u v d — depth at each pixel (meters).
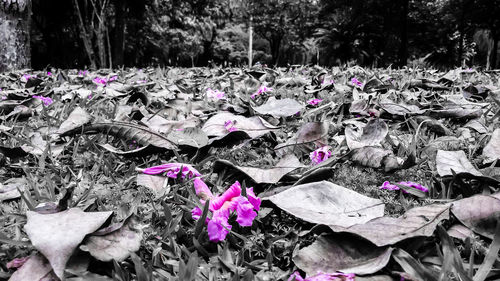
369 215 1.28
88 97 3.45
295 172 1.61
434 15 39.06
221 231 1.17
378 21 39.69
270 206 1.38
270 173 1.50
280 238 1.26
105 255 1.02
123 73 6.20
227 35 45.09
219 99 3.13
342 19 41.44
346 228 1.09
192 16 33.12
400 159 1.75
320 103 3.06
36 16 25.70
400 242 1.09
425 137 2.15
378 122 1.84
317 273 1.01
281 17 43.31
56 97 3.34
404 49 36.09
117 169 1.76
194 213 1.26
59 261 0.94
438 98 3.23
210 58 45.09
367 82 3.79
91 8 22.72
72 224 1.04
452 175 1.50
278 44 45.81
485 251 1.12
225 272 1.12
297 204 1.29
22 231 1.24
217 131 1.93
